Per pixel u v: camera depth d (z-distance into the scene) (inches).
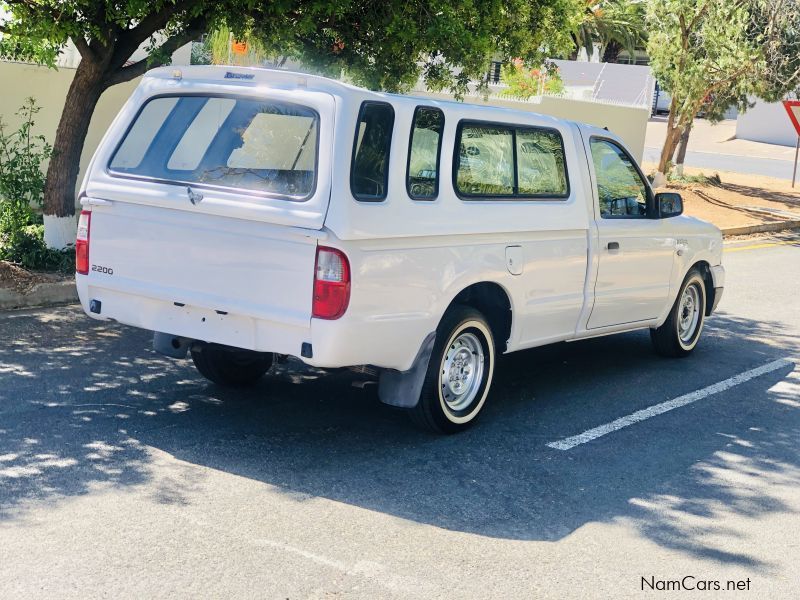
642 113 976.9
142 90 248.2
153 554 180.1
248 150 229.1
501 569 185.3
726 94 975.6
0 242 395.9
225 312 229.1
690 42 922.1
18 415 248.2
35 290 359.9
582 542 200.2
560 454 251.3
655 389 319.3
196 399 273.3
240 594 167.9
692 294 364.2
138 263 238.8
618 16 1400.1
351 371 239.1
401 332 232.8
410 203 230.7
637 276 320.5
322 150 217.8
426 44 417.4
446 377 254.5
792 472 250.8
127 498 203.8
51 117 543.5
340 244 214.4
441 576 180.5
